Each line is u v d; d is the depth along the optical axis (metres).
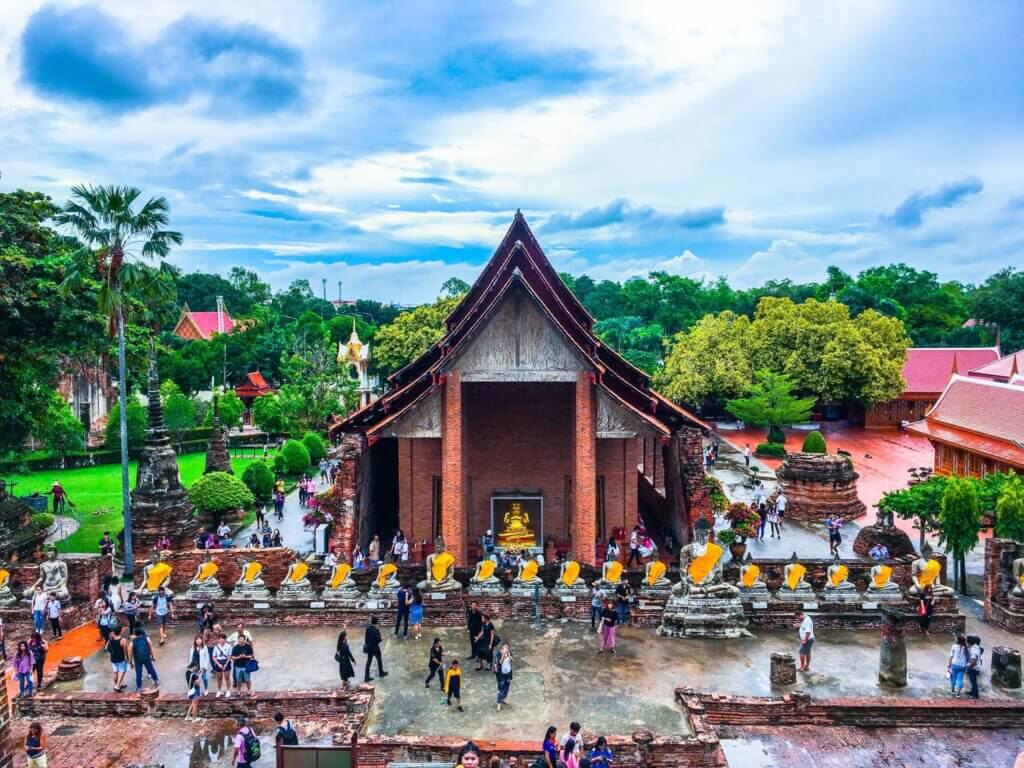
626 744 19.12
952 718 21.28
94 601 30.44
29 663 22.50
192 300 150.38
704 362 82.56
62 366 52.41
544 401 38.97
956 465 52.59
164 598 27.80
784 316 84.62
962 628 27.95
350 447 34.59
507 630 27.83
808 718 21.33
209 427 80.12
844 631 27.95
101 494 54.66
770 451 70.12
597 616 27.81
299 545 42.97
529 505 38.56
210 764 19.23
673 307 137.62
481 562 29.92
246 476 53.62
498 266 39.53
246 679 22.38
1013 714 21.27
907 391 87.19
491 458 39.16
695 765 19.16
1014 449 44.78
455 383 33.25
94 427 75.06
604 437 33.62
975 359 89.69
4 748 14.52
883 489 56.22
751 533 38.75
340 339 123.81
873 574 29.06
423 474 38.44
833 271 137.50
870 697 22.31
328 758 17.50
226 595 30.30
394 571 29.55
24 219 39.72
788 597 28.91
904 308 125.00
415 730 20.62
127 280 36.06
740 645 26.56
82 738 20.58
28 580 31.36
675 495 37.28
